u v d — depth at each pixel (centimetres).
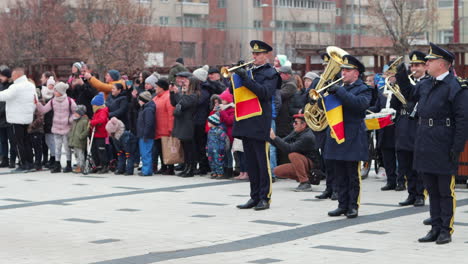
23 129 1705
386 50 2761
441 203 895
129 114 1656
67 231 981
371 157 1550
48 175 1644
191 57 4994
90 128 1669
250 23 5156
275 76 1130
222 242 903
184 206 1185
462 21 4738
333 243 893
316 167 1358
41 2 3888
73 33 3834
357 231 966
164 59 4144
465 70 2498
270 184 1149
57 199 1272
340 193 1083
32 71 3541
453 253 835
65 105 1686
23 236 951
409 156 1186
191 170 1585
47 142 1741
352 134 1055
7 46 3847
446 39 4928
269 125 1141
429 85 905
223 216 1088
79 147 1664
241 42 5128
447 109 887
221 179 1541
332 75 1085
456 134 875
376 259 805
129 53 3816
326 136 1149
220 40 5088
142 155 1611
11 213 1130
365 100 1044
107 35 3791
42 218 1084
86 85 1684
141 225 1020
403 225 1008
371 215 1089
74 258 823
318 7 5284
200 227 1002
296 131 1354
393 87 1170
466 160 1372
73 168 1747
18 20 3856
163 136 1603
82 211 1143
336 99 1052
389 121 1100
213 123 1532
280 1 5231
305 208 1155
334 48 1089
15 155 1812
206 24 5047
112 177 1595
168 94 1606
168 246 881
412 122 1185
